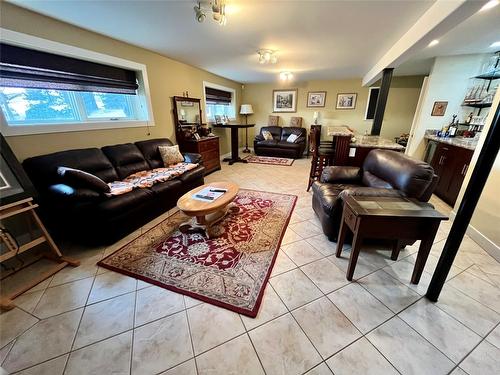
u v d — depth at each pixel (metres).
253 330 1.29
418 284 1.63
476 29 2.50
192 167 3.38
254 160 5.99
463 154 2.83
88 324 1.33
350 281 1.66
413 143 4.21
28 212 1.79
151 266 1.83
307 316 1.37
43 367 1.12
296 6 1.99
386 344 1.21
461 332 1.27
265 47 3.25
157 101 3.74
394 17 2.19
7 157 1.73
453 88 3.77
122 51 3.00
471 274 1.72
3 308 1.43
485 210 2.04
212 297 1.52
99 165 2.60
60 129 2.42
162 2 1.93
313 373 1.08
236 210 2.79
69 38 2.39
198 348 1.19
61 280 1.69
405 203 1.57
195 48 3.31
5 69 1.98
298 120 6.80
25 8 2.01
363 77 5.71
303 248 2.07
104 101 3.04
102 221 2.02
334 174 2.70
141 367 1.11
